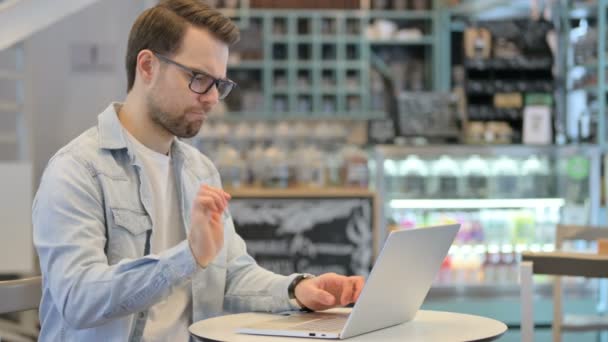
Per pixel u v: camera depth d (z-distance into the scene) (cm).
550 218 659
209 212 209
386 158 622
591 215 646
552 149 637
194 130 241
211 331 215
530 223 656
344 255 583
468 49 675
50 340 238
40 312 240
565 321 432
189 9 236
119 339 229
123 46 620
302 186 645
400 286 217
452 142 654
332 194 583
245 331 212
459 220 650
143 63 238
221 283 258
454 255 648
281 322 226
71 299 216
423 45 959
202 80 234
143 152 248
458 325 226
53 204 226
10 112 669
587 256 278
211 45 234
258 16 922
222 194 211
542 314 635
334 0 934
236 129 825
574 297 638
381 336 210
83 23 617
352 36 937
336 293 248
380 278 204
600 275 276
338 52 936
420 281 228
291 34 927
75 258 220
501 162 652
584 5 702
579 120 693
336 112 937
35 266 582
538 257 281
